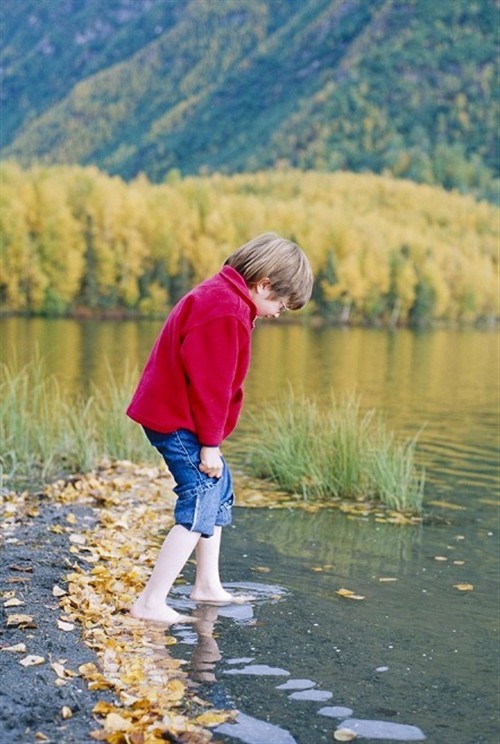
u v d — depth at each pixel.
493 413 12.48
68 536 4.56
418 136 148.50
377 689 2.90
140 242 60.59
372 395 14.80
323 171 142.50
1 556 4.02
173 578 3.43
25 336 30.70
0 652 2.90
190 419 3.32
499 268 100.88
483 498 6.38
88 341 28.80
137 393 3.42
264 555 4.54
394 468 6.29
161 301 61.31
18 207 54.38
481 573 4.36
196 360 3.26
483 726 2.66
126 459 7.22
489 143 151.50
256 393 13.97
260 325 54.00
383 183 117.88
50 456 6.64
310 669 3.03
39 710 2.53
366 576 4.23
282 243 3.41
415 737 2.57
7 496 5.46
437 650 3.28
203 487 3.36
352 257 73.69
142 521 5.17
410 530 5.28
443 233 106.31
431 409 12.84
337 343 36.72
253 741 2.48
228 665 3.02
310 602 3.78
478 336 54.56
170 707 2.66
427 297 78.44
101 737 2.41
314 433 6.84
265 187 112.38
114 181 64.69
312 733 2.56
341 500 6.14
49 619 3.24
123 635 3.23
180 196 74.38
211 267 68.62
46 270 55.16
